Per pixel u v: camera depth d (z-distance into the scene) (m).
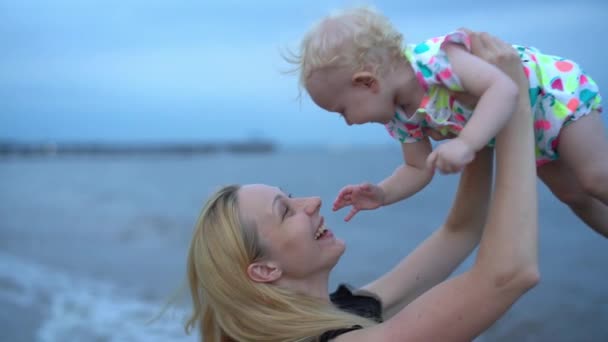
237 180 37.44
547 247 12.04
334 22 2.24
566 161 2.23
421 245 2.86
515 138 1.98
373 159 53.72
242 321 2.32
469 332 2.02
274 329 2.27
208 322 2.52
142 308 8.41
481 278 1.99
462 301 2.01
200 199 28.03
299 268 2.38
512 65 2.01
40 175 55.22
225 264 2.35
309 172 40.41
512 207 1.96
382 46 2.18
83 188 36.94
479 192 2.72
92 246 15.55
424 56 2.12
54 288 10.00
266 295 2.31
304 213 2.44
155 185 38.12
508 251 1.94
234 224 2.39
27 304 8.80
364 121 2.29
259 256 2.37
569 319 7.64
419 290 2.74
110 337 6.71
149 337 6.20
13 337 7.01
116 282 10.74
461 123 2.18
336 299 2.70
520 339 7.30
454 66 2.03
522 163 1.97
